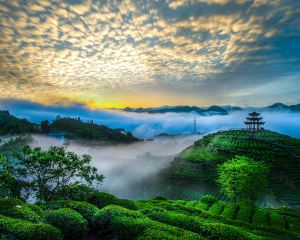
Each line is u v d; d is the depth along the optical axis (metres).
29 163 33.53
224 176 71.75
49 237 12.93
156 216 18.94
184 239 13.88
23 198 34.25
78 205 18.09
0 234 12.63
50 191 34.91
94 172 37.91
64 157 35.66
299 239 29.48
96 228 16.67
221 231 17.00
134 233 15.12
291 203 91.56
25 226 13.11
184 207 34.88
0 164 33.16
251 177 63.69
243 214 48.25
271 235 27.66
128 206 22.02
